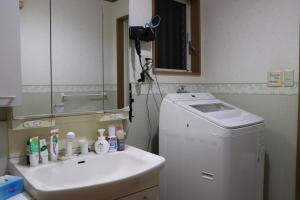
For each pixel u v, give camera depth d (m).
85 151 1.52
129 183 1.22
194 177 1.65
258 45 2.06
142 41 1.91
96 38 1.64
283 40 1.92
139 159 1.45
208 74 2.40
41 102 1.40
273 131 2.00
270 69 1.99
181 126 1.71
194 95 1.98
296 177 1.85
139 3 1.88
